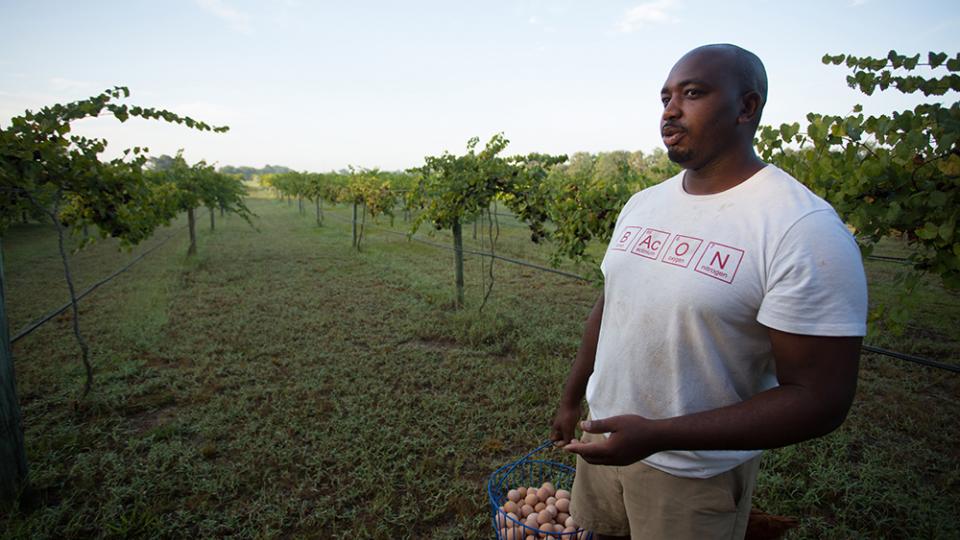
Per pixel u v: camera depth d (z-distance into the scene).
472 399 4.36
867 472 3.13
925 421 3.82
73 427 3.84
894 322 2.49
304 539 2.72
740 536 1.33
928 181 2.21
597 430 1.08
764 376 1.19
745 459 1.27
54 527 2.80
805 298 0.96
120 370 4.95
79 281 9.41
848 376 0.98
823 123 2.57
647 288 1.21
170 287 8.88
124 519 2.82
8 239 15.75
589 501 1.59
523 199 7.16
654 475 1.31
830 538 2.62
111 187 4.41
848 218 2.45
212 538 2.72
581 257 5.69
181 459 3.41
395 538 2.76
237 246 14.89
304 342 5.91
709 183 1.19
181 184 12.26
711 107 1.12
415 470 3.31
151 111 4.13
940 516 2.72
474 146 7.19
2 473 2.88
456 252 7.57
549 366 5.01
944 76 2.12
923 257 2.38
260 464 3.39
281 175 39.62
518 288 8.83
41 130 3.67
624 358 1.27
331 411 4.17
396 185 16.98
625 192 4.99
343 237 17.33
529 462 2.99
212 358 5.34
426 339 6.10
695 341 1.13
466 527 2.78
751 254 1.05
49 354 5.48
